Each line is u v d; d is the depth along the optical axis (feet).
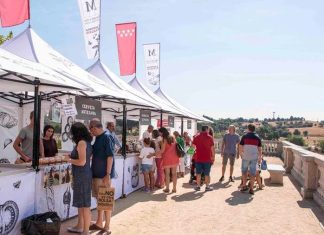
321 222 25.72
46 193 22.02
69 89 24.07
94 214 26.73
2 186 18.40
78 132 20.68
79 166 20.61
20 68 19.89
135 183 37.58
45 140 27.09
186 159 62.08
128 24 47.03
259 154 37.60
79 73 30.94
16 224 19.44
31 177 20.59
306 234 22.82
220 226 24.35
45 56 28.68
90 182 20.94
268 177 50.42
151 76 65.62
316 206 30.99
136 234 22.13
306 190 34.22
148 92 52.49
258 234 22.67
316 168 34.09
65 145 44.19
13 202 19.20
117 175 32.60
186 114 62.85
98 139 22.24
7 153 37.37
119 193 33.22
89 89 24.81
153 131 40.55
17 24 30.17
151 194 35.86
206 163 38.37
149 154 37.04
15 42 28.68
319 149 136.87
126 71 47.19
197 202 32.09
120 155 33.91
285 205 31.30
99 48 40.75
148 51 65.51
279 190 39.19
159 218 26.20
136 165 37.70
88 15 40.86
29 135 25.53
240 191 38.06
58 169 22.99
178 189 39.29
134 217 26.27
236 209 29.48
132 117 65.41
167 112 53.42
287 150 56.80
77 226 21.94
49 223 19.61
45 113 41.06
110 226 23.75
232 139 45.16
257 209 29.58
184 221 25.50
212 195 35.70
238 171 58.34
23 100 38.83
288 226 24.58
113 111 53.93
